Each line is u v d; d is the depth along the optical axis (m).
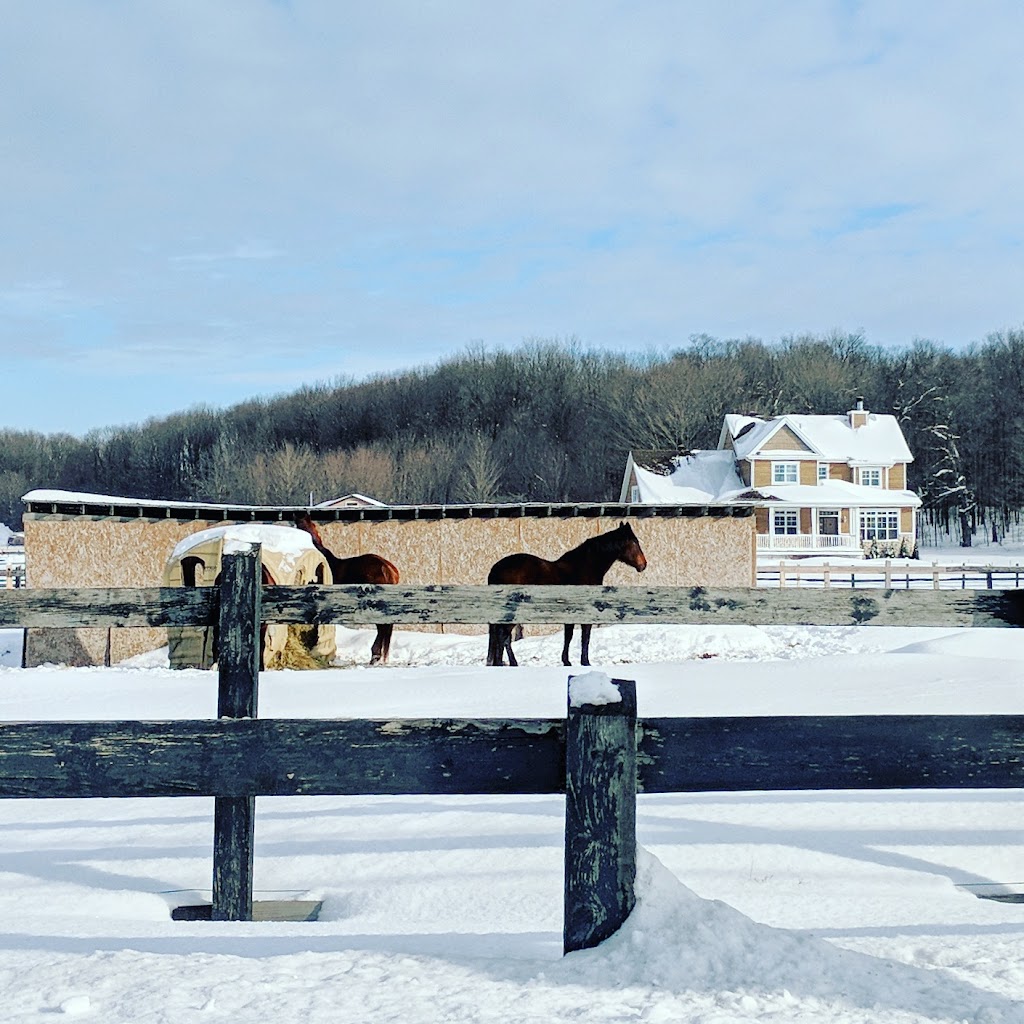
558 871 4.40
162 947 3.08
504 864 4.51
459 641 18.41
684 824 5.11
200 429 111.94
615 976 2.60
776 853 4.64
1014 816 5.22
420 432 97.38
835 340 102.44
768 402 84.44
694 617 5.49
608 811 2.81
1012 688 8.66
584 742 2.82
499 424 94.62
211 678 12.13
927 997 2.52
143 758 3.01
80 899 4.09
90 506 18.23
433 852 4.71
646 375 88.75
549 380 98.38
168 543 19.02
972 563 47.25
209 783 3.01
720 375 87.56
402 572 19.97
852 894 4.06
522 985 2.57
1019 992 2.56
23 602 4.20
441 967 2.73
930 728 2.95
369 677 11.51
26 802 5.98
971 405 80.12
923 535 79.19
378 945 3.10
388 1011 2.41
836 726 2.94
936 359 85.50
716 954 2.67
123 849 4.93
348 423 104.19
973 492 77.06
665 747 2.90
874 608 4.92
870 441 58.00
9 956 2.94
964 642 12.72
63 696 10.46
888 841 4.83
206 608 4.15
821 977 2.60
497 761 2.99
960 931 3.35
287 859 4.70
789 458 55.56
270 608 5.14
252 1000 2.49
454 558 19.94
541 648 17.52
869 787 2.93
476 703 9.14
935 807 5.38
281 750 3.01
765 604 5.30
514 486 79.69
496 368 101.50
